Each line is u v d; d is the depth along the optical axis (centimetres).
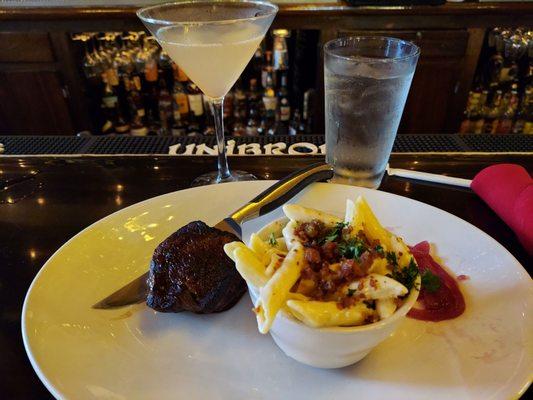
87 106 180
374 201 66
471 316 48
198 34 67
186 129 187
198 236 55
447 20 154
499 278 51
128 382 43
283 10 150
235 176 78
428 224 61
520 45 162
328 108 71
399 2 151
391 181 76
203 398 42
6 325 50
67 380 41
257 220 64
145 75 176
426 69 164
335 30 155
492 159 82
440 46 159
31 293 49
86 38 173
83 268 55
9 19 156
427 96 170
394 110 68
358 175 74
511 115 178
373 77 64
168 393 42
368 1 151
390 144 72
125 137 99
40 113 178
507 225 64
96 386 42
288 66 174
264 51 173
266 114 178
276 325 42
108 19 157
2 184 77
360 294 41
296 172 71
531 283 49
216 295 50
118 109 185
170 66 176
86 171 81
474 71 166
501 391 39
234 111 182
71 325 48
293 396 42
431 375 43
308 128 180
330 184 69
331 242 46
